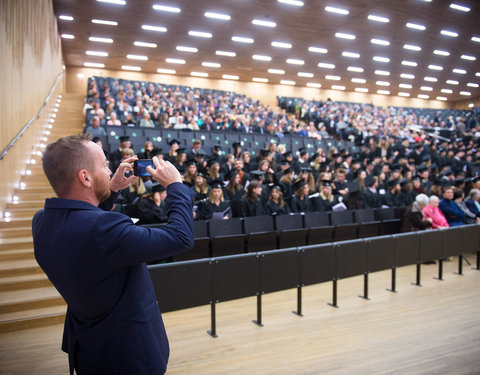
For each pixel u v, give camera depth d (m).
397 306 4.50
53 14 12.42
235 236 5.47
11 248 4.88
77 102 14.60
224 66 20.62
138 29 14.52
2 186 5.45
